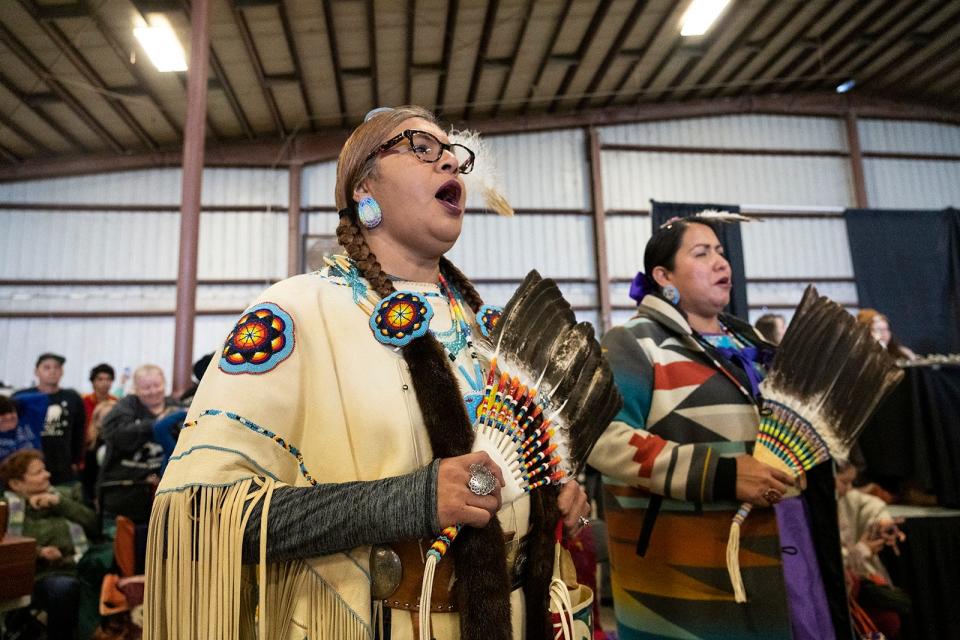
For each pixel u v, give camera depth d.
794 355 1.45
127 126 9.35
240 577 0.70
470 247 10.26
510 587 0.77
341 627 0.73
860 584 2.19
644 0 8.05
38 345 9.58
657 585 1.42
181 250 5.28
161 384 3.61
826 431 1.38
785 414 1.40
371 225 0.96
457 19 8.02
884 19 8.93
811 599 1.39
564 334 0.99
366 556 0.76
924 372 2.78
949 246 8.61
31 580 1.49
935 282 8.52
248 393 0.76
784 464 1.37
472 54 8.80
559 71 9.45
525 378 0.93
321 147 10.23
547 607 0.82
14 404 4.30
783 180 10.75
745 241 10.35
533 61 9.17
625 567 1.49
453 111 10.27
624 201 10.50
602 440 1.44
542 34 8.62
